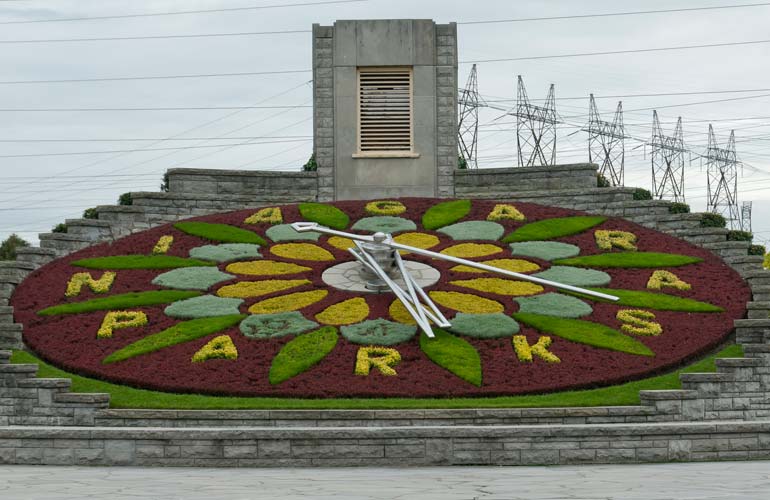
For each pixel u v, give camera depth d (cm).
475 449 2497
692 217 4331
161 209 4556
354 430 2486
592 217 4391
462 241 4100
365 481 2069
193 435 2478
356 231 4206
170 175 4659
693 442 2528
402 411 2798
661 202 4441
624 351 3212
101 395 2891
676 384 3033
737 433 2542
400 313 3462
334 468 2448
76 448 2489
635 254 3981
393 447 2491
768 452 2545
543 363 3127
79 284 3753
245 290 3650
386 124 4847
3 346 3322
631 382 3066
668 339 3306
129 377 3041
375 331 3316
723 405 2988
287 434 2484
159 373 3062
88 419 2873
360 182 4816
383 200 4628
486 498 1712
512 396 2952
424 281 3738
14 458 2498
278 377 3020
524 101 8256
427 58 4847
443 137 4838
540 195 4675
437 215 4391
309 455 2484
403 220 4341
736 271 3884
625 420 2869
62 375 3103
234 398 2927
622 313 3469
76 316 3475
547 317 3434
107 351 3222
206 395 2962
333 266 3888
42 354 3244
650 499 1669
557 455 2505
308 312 3459
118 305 3541
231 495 1789
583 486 1911
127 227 4462
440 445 2494
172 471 2344
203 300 3562
